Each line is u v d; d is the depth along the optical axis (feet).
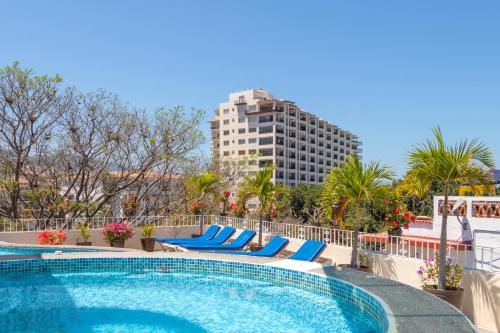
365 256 31.32
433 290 23.48
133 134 73.46
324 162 348.79
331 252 35.73
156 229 53.26
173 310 25.72
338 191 30.45
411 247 35.14
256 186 43.55
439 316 18.35
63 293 29.12
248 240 44.60
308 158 329.31
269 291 29.55
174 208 77.00
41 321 23.45
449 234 36.63
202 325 22.97
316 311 25.23
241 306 26.45
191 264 34.32
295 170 314.55
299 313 24.90
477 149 23.53
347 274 27.63
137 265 34.50
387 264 29.86
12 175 66.95
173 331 21.99
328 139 360.28
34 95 64.90
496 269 30.66
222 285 31.27
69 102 68.64
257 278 31.81
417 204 68.33
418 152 24.45
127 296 28.63
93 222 52.08
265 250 38.55
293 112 315.17
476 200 34.50
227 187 81.51
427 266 25.75
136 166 74.38
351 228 37.27
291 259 33.71
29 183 68.64
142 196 78.84
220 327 22.66
